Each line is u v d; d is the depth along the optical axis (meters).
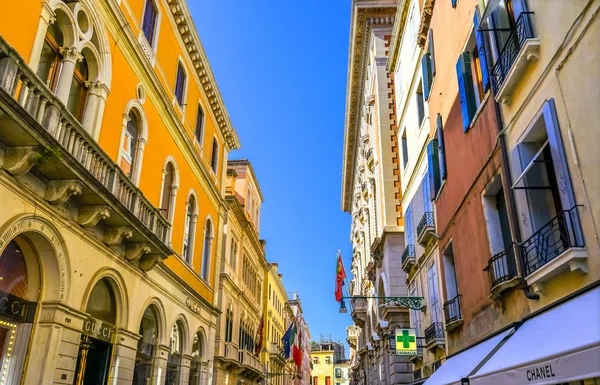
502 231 10.40
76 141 10.38
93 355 12.17
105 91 12.73
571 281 7.12
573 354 5.14
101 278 12.50
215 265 23.53
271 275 47.16
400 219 24.70
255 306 36.94
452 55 13.37
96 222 11.24
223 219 25.31
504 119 9.58
